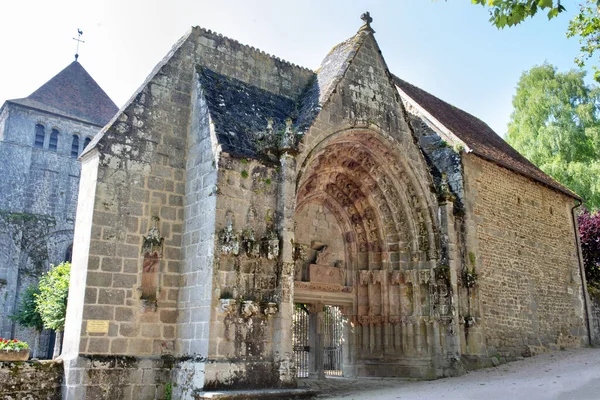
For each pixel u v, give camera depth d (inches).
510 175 915.4
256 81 695.7
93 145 555.8
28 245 1556.3
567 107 1422.2
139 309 534.0
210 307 504.1
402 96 928.3
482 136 1014.4
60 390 500.1
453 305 708.0
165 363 530.9
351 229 784.3
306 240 743.1
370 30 748.0
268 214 559.5
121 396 502.9
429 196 743.1
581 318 1004.6
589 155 1385.3
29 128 1651.1
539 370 677.9
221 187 535.2
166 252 563.8
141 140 576.7
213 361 491.5
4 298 1459.2
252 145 577.0
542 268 933.8
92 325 505.4
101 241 527.5
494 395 485.4
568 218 1050.1
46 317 1021.2
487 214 837.8
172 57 625.6
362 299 761.0
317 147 622.2
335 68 707.4
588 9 666.8
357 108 681.6
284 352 524.7
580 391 465.7
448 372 682.8
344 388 622.2
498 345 791.7
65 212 1654.8
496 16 372.8
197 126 597.3
